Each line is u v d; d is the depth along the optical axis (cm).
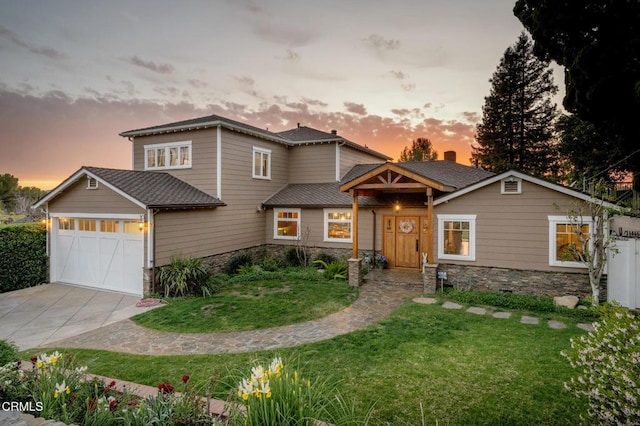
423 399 475
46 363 394
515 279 1093
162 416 330
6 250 1198
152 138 1580
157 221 1146
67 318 904
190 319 878
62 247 1333
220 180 1427
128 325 846
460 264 1168
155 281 1132
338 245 1571
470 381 525
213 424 309
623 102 880
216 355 650
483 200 1130
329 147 1803
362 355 636
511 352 639
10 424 297
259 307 978
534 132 3275
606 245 915
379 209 1490
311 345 696
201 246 1335
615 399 302
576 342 392
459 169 1748
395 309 956
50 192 1291
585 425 361
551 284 1045
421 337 728
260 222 1683
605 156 1856
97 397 358
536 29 967
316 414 321
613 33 837
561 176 3200
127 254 1169
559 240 1041
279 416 296
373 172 1181
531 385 510
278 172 1812
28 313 948
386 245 1490
